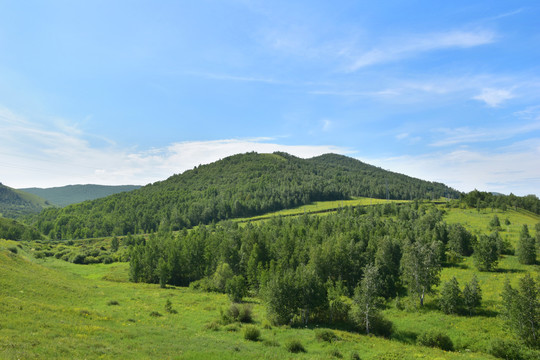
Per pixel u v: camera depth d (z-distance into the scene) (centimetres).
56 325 3466
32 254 13400
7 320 3225
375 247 9475
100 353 2819
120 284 9269
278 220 17338
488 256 7944
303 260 9250
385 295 7631
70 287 6850
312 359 3653
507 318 5012
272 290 5975
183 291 8800
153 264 10619
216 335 4575
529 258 8106
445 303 6144
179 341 3869
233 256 10306
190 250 10975
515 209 18125
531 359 4128
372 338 5181
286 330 5381
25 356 2325
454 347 4794
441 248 9275
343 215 17288
